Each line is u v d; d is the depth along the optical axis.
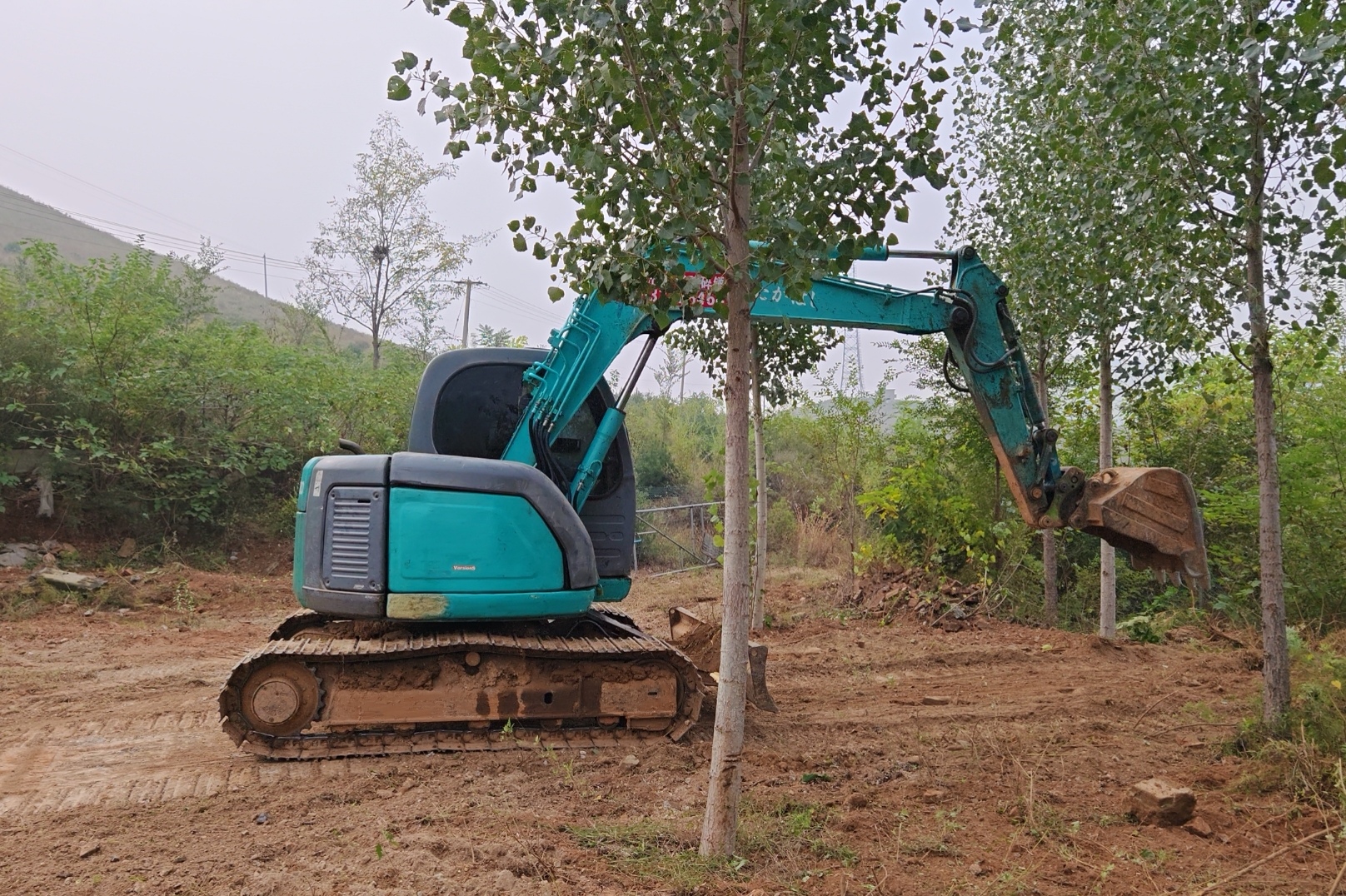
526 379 7.21
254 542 15.66
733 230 4.47
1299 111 6.03
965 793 5.73
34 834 4.95
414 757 6.31
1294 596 10.95
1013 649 10.42
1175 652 10.46
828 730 7.23
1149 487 6.35
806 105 4.39
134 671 9.02
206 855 4.64
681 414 27.52
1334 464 10.82
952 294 7.00
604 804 5.43
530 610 6.64
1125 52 6.63
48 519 14.02
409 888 4.16
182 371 15.14
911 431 14.95
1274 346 7.90
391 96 4.29
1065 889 4.43
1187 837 5.09
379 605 6.48
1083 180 8.73
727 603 4.55
